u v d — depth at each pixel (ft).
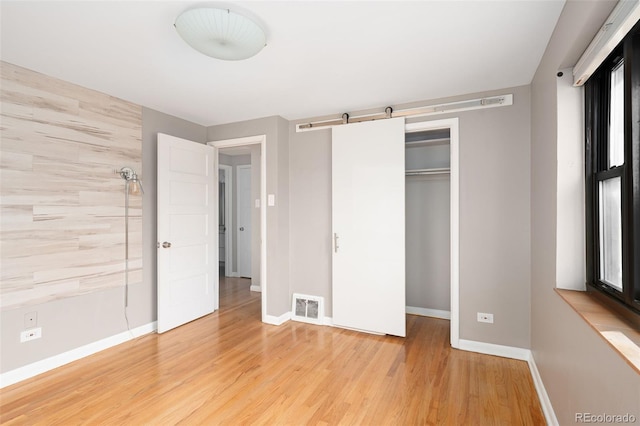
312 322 11.87
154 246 11.25
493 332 9.24
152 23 6.08
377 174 10.72
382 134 10.64
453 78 8.57
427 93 9.65
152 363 8.70
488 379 7.85
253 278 16.76
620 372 3.41
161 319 10.77
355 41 6.71
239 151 18.49
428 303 12.85
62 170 8.66
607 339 3.58
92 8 5.59
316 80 8.71
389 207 10.56
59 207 8.60
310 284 12.07
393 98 10.08
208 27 5.63
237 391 7.35
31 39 6.62
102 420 6.31
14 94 7.75
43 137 8.28
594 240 5.60
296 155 12.35
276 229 11.76
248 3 5.45
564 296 5.40
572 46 5.18
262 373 8.17
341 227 11.27
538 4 5.50
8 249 7.63
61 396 7.13
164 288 10.86
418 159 13.15
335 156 11.37
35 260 8.11
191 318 11.98
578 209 5.87
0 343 7.50
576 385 4.80
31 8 5.57
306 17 5.86
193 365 8.59
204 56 7.37
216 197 13.32
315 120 12.00
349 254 11.14
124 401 6.95
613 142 5.07
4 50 7.07
